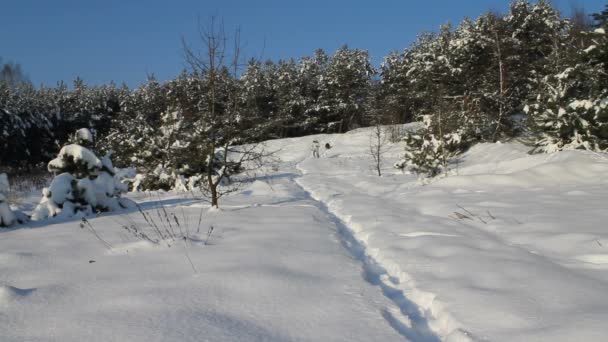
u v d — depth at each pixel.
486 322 2.90
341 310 3.25
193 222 7.12
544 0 26.34
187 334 2.72
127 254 4.94
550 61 19.16
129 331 2.75
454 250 4.75
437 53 28.06
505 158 16.14
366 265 4.83
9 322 2.91
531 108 14.02
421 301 3.53
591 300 3.13
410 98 35.66
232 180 14.16
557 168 10.45
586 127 12.52
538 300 3.20
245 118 8.67
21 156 35.28
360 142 34.75
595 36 13.57
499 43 24.89
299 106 48.56
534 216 6.45
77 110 47.28
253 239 5.68
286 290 3.65
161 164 13.48
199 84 8.72
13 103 36.75
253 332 2.80
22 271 4.29
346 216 7.96
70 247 5.35
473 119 21.61
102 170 9.13
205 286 3.70
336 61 50.34
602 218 5.89
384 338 2.79
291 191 12.84
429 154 17.88
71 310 3.14
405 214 7.59
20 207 10.32
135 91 46.47
